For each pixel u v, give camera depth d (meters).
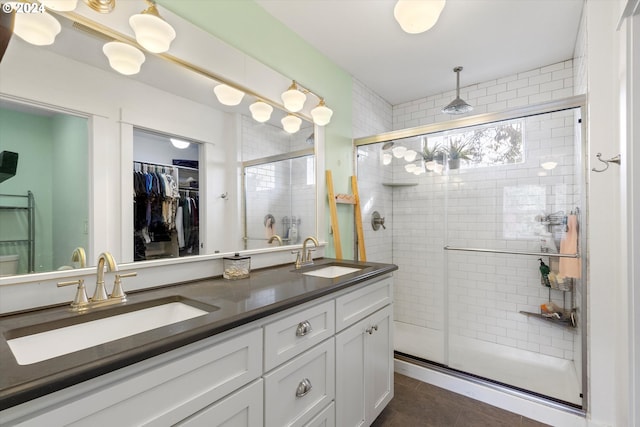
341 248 2.44
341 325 1.36
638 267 1.27
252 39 1.75
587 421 1.62
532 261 2.44
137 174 1.27
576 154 1.92
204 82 1.50
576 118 1.91
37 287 0.99
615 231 1.55
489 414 1.83
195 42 1.44
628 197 1.29
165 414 0.71
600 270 1.59
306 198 2.14
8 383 0.52
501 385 1.95
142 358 0.65
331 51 2.29
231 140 1.65
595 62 1.61
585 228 1.73
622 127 1.36
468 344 2.65
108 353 0.63
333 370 1.30
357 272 1.57
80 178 1.11
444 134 2.54
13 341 0.78
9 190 0.96
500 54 2.35
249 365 0.93
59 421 0.56
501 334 2.59
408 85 2.90
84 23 1.09
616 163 1.49
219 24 1.57
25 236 0.99
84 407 0.59
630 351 1.29
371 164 2.88
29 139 1.00
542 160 2.26
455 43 2.19
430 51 2.30
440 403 1.94
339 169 2.50
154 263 1.29
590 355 1.64
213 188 1.56
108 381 0.63
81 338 0.91
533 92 2.60
